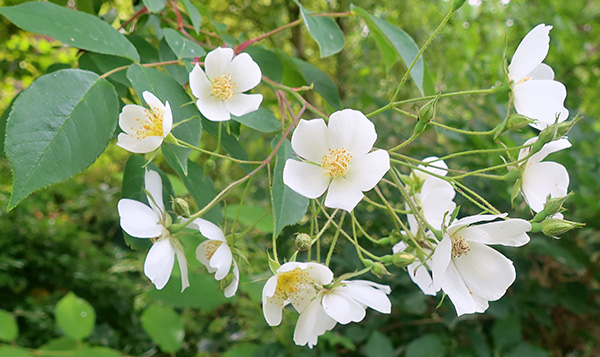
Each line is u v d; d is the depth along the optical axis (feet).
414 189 1.09
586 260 2.44
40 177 0.82
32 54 2.43
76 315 1.35
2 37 2.78
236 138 1.13
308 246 0.93
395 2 4.89
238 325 2.97
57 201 6.53
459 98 2.40
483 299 0.93
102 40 0.96
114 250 5.70
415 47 1.25
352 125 0.92
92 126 0.88
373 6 4.77
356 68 3.75
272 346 1.96
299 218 0.92
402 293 2.06
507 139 1.76
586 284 2.61
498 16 3.98
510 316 2.02
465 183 1.98
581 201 2.23
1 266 4.77
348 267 2.01
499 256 0.93
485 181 2.08
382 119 2.49
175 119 0.95
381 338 1.85
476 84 2.62
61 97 0.87
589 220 2.43
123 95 1.26
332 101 1.45
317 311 0.95
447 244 0.86
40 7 0.93
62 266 5.22
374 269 0.99
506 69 0.96
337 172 0.91
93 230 6.07
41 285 5.20
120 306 4.83
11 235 5.18
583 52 3.28
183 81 1.17
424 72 1.31
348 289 0.96
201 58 1.19
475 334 1.96
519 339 1.98
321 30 1.20
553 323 2.58
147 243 1.14
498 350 1.96
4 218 5.25
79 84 0.89
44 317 4.34
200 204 1.11
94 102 0.89
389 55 1.37
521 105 0.94
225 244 0.99
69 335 1.34
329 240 2.46
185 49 1.07
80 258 5.38
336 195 0.91
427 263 0.99
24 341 4.01
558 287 2.50
